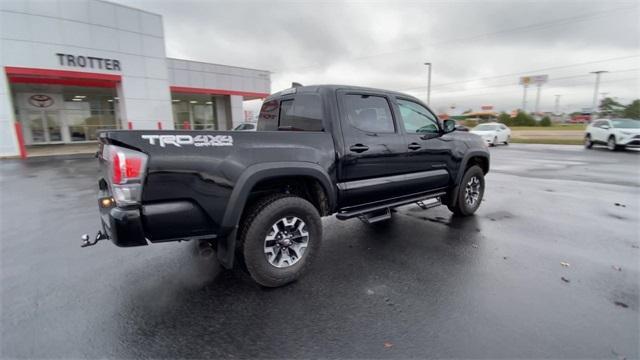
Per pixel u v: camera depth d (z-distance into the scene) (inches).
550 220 204.4
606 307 107.5
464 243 165.5
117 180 94.7
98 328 98.7
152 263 144.8
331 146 136.6
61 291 120.7
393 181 161.0
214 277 131.3
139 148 95.7
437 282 125.2
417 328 97.6
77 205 250.5
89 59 675.4
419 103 181.8
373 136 151.6
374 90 158.6
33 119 836.0
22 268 140.3
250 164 113.7
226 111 1206.3
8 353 88.0
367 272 134.4
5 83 581.3
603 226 191.6
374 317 103.5
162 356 87.4
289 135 125.3
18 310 108.3
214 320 102.5
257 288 122.4
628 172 410.0
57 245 167.3
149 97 773.3
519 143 973.2
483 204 247.0
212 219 107.7
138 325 100.3
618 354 85.7
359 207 153.9
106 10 690.2
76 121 902.4
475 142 210.5
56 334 95.9
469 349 88.4
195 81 1037.8
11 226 199.0
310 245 129.0
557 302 110.7
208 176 105.4
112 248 162.2
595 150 726.5
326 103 139.6
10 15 582.2
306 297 115.6
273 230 120.4
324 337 94.2
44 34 617.6
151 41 765.3
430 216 215.2
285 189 133.8
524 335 93.7
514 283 123.8
